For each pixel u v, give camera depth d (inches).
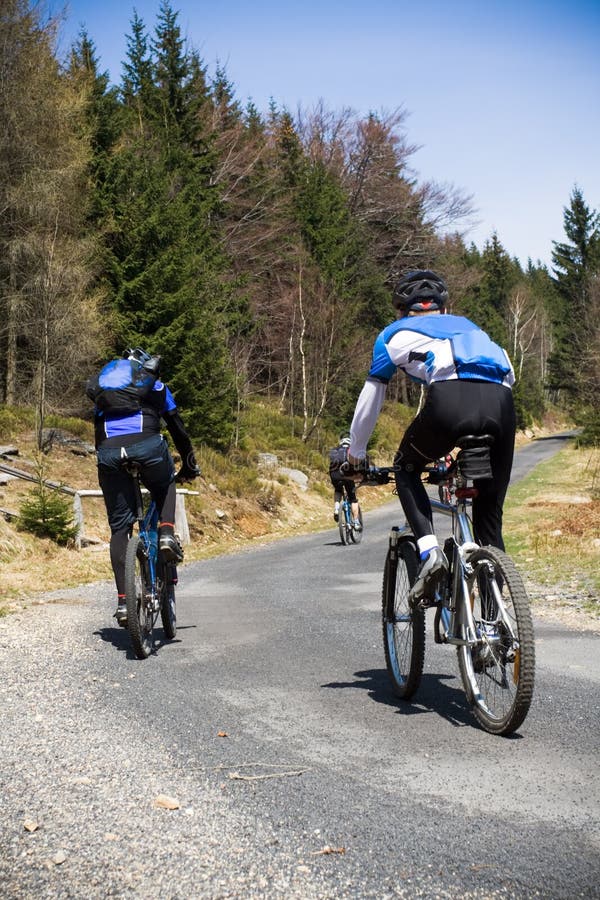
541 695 164.9
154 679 186.4
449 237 2121.1
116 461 217.8
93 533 593.9
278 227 1603.1
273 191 1664.6
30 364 868.6
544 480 1225.4
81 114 983.0
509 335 3649.1
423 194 2055.9
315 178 1893.5
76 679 185.6
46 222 882.1
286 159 1967.3
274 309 1520.7
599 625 250.8
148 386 221.3
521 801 109.4
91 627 256.8
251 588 373.4
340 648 224.2
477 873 90.4
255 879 90.3
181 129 1432.1
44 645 225.1
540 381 3526.1
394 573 172.2
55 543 508.4
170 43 1448.1
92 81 1068.5
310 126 2048.5
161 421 229.5
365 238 2010.3
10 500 566.9
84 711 158.6
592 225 3014.3
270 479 1016.9
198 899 86.4
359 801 111.0
